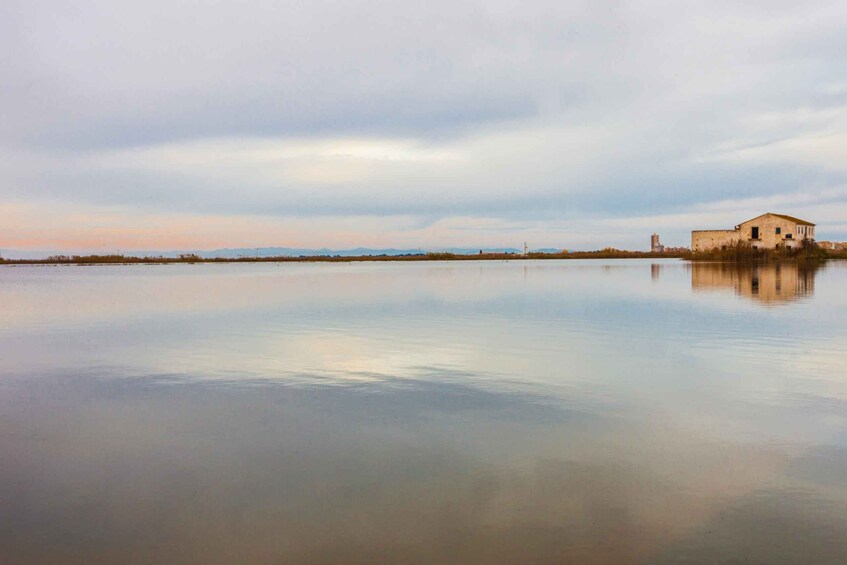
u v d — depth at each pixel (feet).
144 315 93.40
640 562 20.01
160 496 25.67
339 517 23.49
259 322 82.64
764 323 74.38
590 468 27.81
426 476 27.14
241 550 21.30
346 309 99.50
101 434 33.88
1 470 28.71
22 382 46.85
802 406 37.32
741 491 25.18
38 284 184.14
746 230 347.15
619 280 168.66
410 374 47.78
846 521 22.53
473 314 89.30
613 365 50.24
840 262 297.33
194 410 38.32
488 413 36.55
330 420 35.65
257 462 29.22
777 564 19.80
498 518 23.15
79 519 23.73
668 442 31.09
